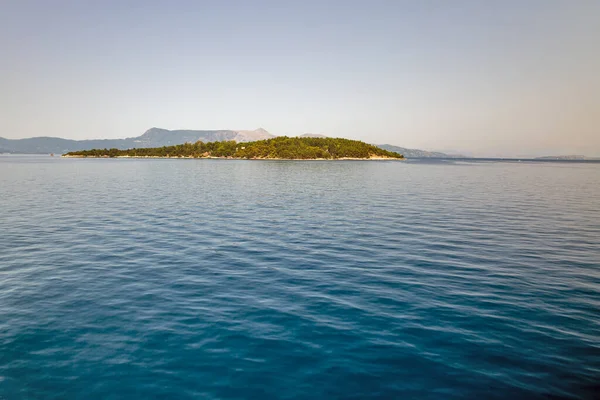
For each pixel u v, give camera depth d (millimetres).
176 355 10469
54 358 10312
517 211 37375
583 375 9648
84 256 20250
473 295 14922
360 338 11430
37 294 14781
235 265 18781
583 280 16812
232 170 121188
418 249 22172
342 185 66750
